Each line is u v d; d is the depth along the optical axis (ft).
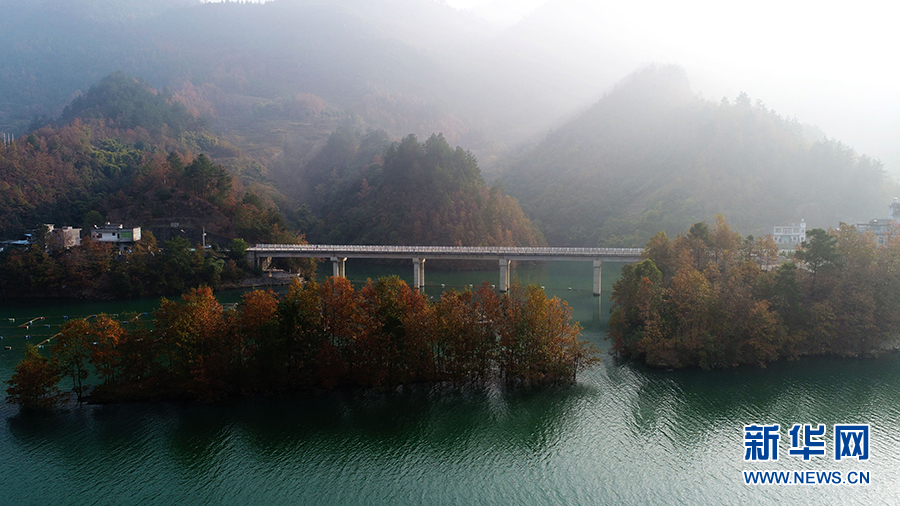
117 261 552.00
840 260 357.41
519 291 308.60
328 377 272.10
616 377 305.12
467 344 281.33
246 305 274.57
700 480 208.64
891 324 350.43
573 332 299.99
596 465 218.38
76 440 229.45
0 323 426.10
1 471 207.00
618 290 381.81
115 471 209.05
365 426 246.68
